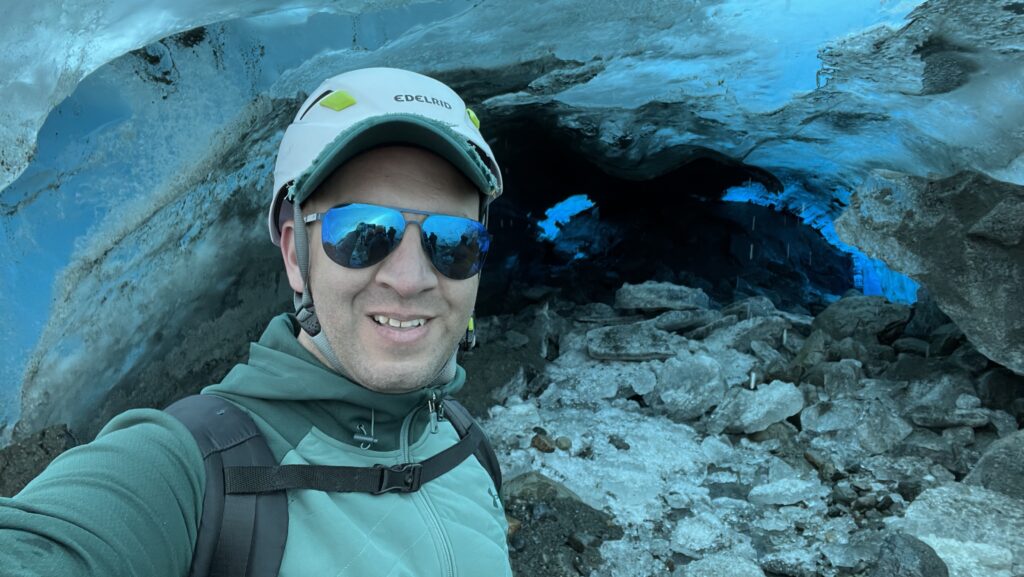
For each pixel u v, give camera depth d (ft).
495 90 15.88
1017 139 13.23
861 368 16.49
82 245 9.86
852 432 14.26
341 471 2.77
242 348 15.17
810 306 25.31
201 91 10.12
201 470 2.51
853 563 10.25
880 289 24.99
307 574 2.54
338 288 2.79
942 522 11.00
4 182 8.14
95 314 10.78
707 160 29.50
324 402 2.88
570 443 14.11
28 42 7.66
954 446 13.44
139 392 12.76
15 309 9.68
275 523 2.57
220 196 12.01
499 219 29.66
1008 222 13.71
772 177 27.53
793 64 14.49
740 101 17.39
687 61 14.75
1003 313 14.06
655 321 19.56
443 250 2.85
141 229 10.58
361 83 3.00
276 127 12.03
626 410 16.20
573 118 22.43
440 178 2.91
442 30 12.01
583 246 32.01
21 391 10.26
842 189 24.32
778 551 11.11
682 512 12.26
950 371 15.35
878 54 13.01
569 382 17.33
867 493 12.38
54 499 2.13
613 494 12.66
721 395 15.75
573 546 11.11
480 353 17.74
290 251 3.09
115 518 2.17
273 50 10.68
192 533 2.45
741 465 13.82
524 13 11.87
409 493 2.99
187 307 12.91
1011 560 9.91
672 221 31.63
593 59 14.39
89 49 8.17
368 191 2.82
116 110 9.46
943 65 12.71
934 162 16.26
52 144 9.11
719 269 28.96
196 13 8.80
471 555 3.01
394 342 2.85
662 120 20.75
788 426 14.71
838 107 16.48
